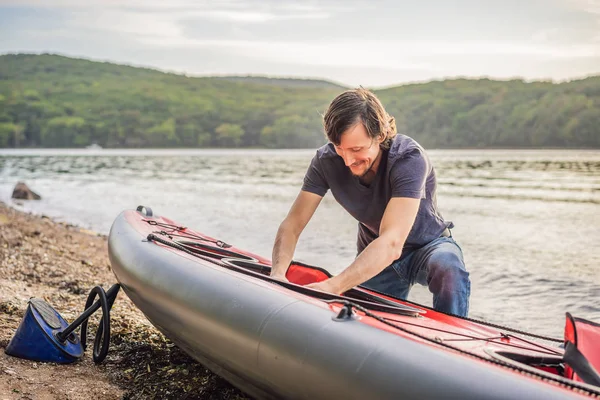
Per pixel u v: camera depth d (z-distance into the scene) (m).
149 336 4.48
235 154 81.56
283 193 22.75
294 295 2.87
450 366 2.17
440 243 3.78
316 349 2.47
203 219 14.99
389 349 2.31
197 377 3.81
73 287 6.01
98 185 26.47
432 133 100.81
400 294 4.09
